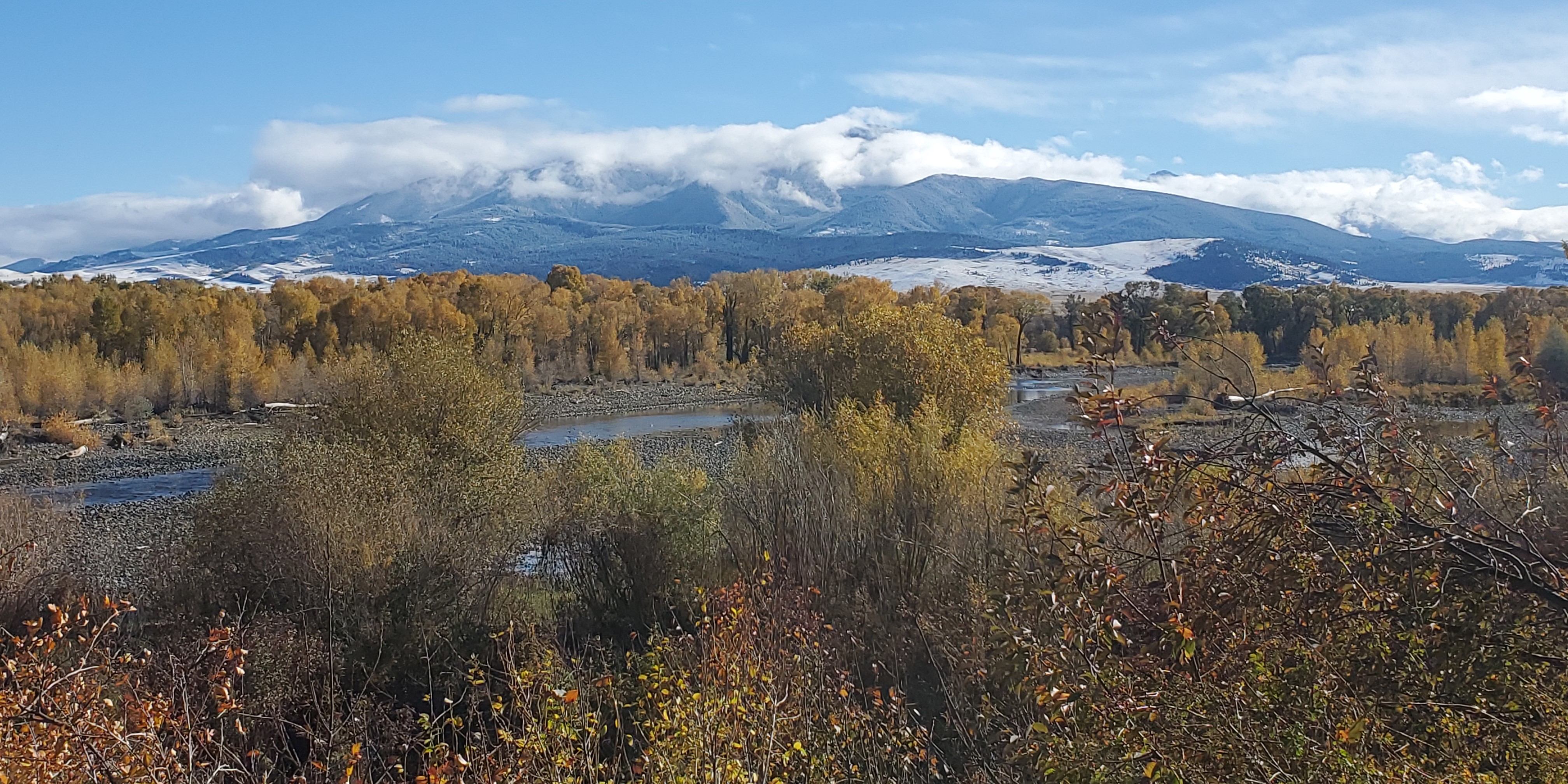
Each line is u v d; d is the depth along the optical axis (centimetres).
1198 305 513
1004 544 1048
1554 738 383
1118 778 401
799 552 1234
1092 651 446
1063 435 4147
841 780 654
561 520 1586
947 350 2325
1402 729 417
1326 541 463
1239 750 382
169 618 1280
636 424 5459
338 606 1264
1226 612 446
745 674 676
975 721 780
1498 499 525
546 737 637
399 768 808
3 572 1112
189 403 6062
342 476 1484
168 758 538
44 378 5322
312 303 7819
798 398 2594
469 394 2164
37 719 499
